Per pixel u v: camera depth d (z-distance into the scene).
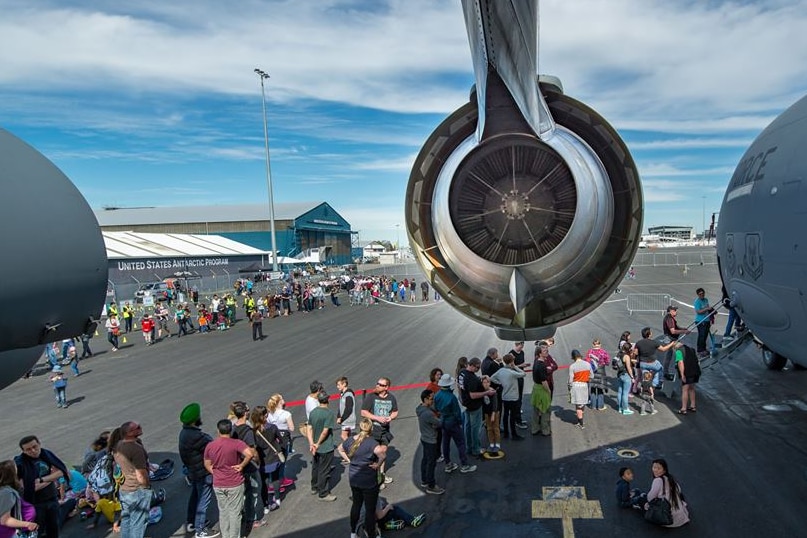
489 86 2.73
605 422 9.64
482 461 8.23
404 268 80.50
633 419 9.73
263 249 78.25
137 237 51.94
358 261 112.62
